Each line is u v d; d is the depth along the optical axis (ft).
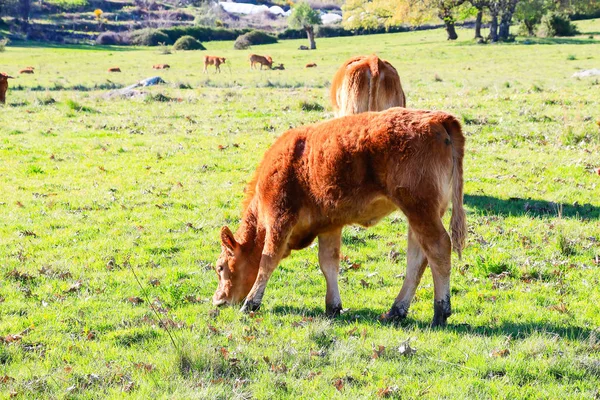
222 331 21.70
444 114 20.92
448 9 233.35
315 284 27.02
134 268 28.76
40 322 22.79
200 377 18.06
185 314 23.54
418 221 20.54
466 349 19.63
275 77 131.23
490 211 35.42
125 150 51.16
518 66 137.49
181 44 268.62
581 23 266.16
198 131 57.72
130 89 90.53
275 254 22.75
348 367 18.67
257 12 482.69
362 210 21.53
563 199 36.99
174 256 30.30
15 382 17.95
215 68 165.37
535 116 57.00
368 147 20.76
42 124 62.80
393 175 20.53
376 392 17.08
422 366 18.61
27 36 315.99
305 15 318.24
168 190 40.96
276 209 22.44
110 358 19.71
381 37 287.48
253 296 23.24
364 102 39.29
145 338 21.34
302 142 22.31
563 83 88.22
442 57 175.11
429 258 20.88
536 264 27.84
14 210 36.88
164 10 448.24
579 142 48.62
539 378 17.75
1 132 58.75
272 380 17.83
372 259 29.84
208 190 40.63
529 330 21.30
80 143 53.78
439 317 21.39
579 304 23.67
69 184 42.27
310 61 189.98
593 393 16.87
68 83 120.98
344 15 264.72
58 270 28.14
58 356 19.85
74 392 17.58
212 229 33.99
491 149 48.03
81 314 23.32
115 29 375.66
